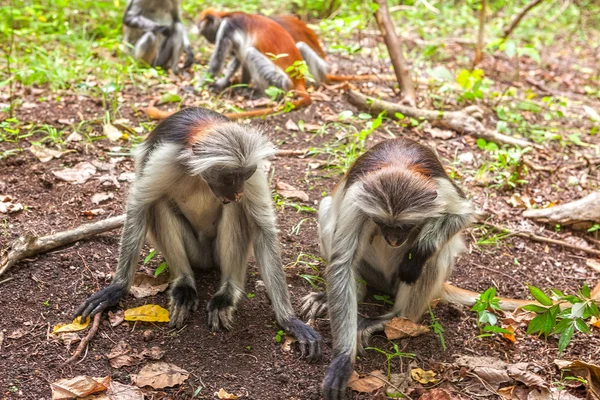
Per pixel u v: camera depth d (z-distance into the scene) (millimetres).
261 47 3469
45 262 2197
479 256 2486
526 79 4070
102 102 3092
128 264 2074
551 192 2859
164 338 2021
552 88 4035
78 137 2799
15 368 1891
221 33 3561
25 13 4016
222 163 1939
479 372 1996
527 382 1979
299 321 2061
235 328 2076
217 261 2266
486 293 2066
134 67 3453
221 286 2148
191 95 3340
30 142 2744
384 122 3172
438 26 5023
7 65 3273
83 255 2244
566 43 5164
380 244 2156
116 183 2566
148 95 3238
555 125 3406
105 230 2309
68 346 1960
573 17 5703
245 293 2211
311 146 2928
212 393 1886
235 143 1960
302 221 2479
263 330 2078
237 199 1984
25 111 2971
